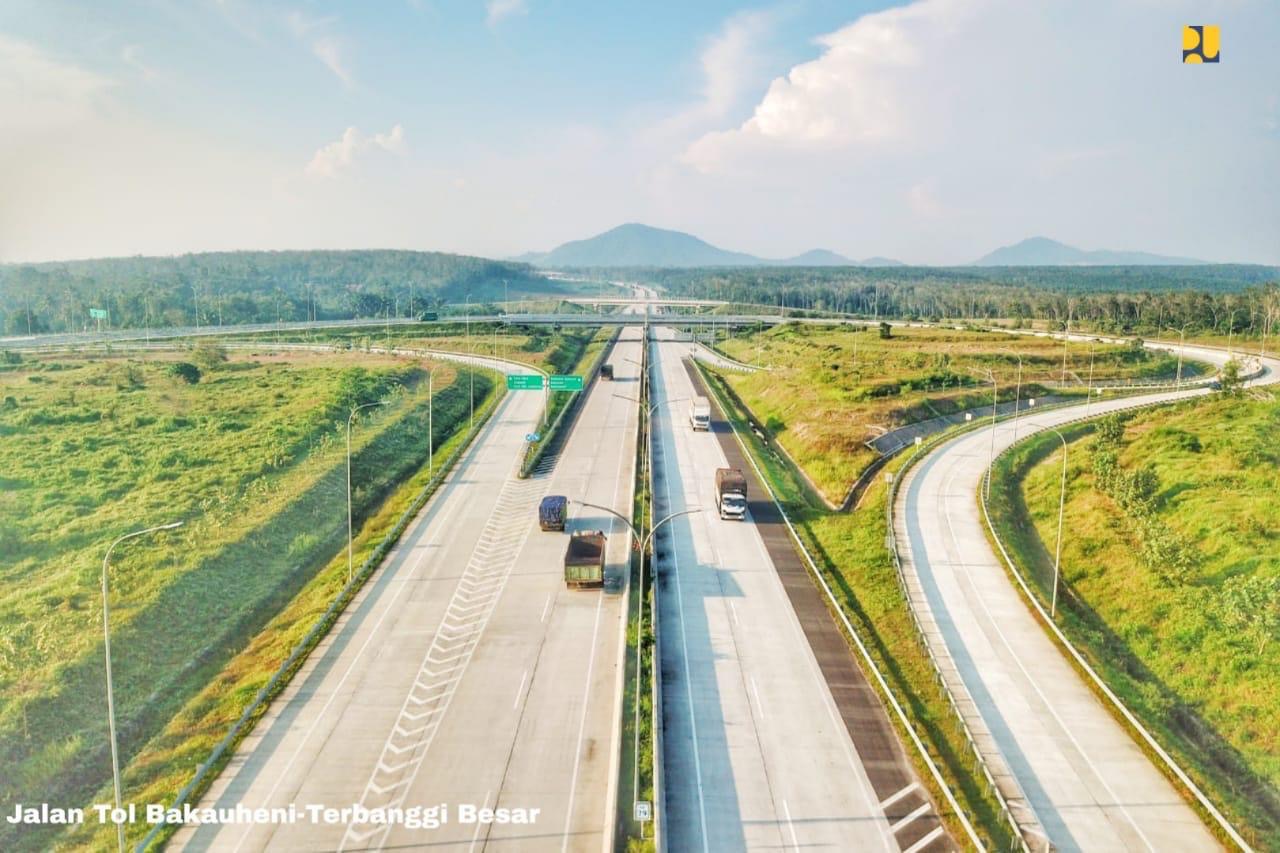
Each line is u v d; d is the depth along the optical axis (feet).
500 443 306.55
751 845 103.76
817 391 365.20
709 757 121.49
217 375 418.31
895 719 131.75
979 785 115.85
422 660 149.07
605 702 134.62
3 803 120.98
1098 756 124.26
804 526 220.23
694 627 162.20
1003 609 170.81
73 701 142.31
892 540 201.57
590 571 174.60
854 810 110.32
